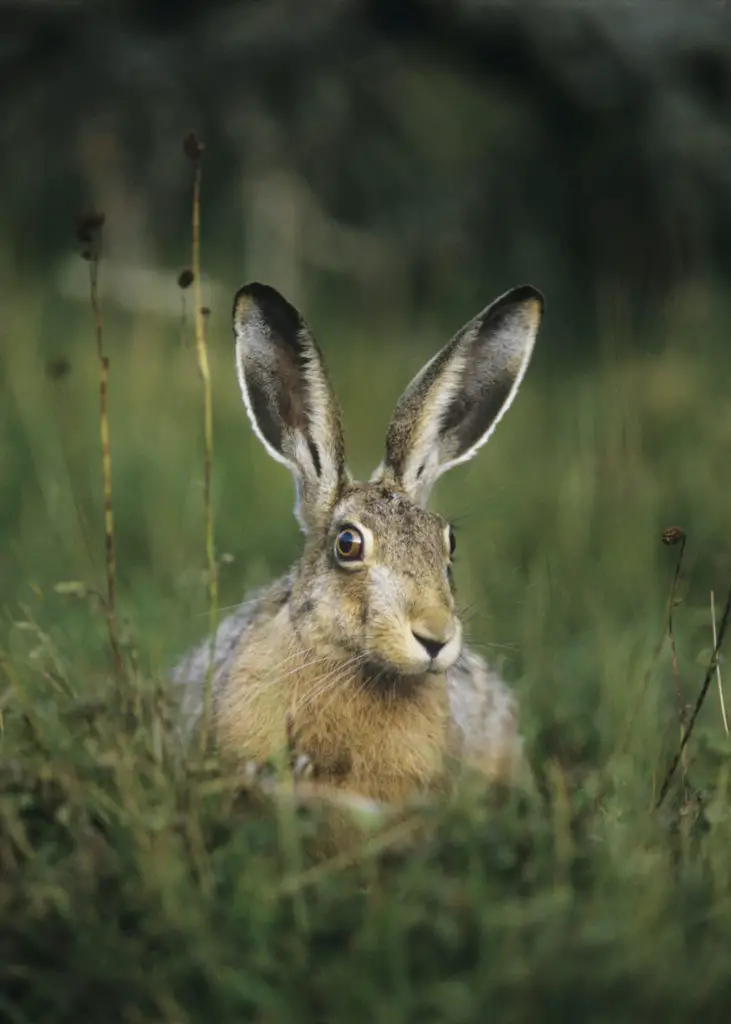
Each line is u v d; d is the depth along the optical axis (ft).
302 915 21.09
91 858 22.03
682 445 49.34
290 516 45.91
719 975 20.42
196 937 20.63
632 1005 19.86
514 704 31.27
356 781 26.94
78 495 44.65
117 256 74.90
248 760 26.45
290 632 27.45
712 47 78.23
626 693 31.55
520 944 20.57
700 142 76.74
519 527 45.73
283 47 76.07
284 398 29.76
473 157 79.61
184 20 78.07
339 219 78.89
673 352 58.95
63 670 28.04
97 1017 20.57
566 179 80.53
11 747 25.32
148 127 75.87
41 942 21.45
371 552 26.68
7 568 40.01
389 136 78.13
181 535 43.09
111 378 56.54
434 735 27.17
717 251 78.02
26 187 76.69
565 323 77.25
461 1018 19.30
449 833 22.89
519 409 61.87
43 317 65.98
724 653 36.68
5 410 50.44
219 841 23.81
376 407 60.18
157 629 32.60
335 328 73.15
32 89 77.66
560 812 23.35
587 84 77.82
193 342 62.90
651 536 43.06
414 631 25.81
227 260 75.97
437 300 78.48
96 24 76.89
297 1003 19.84
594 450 48.32
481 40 80.23
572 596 40.04
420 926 21.03
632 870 22.16
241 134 75.97
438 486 48.85
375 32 79.30
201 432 51.08
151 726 25.54
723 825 24.45
